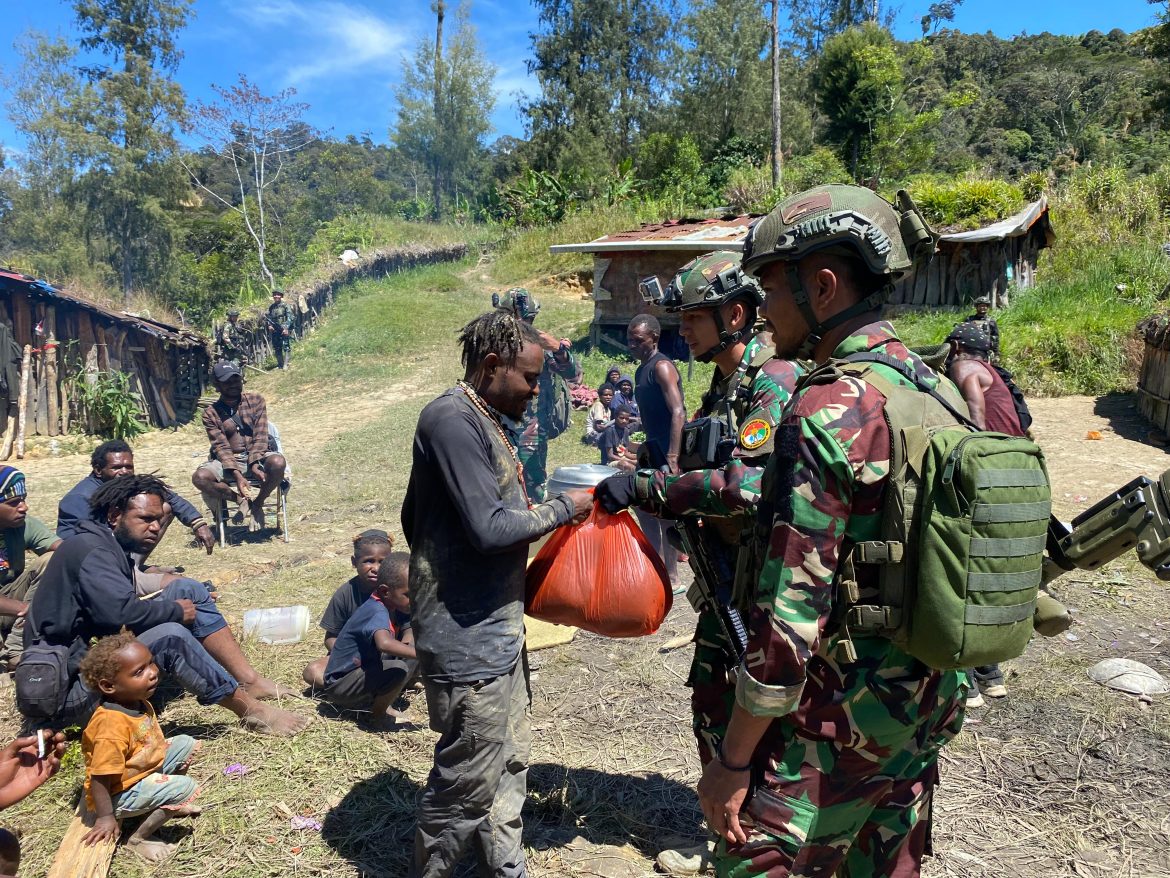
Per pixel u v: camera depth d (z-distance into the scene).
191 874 2.77
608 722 3.79
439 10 56.88
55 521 7.81
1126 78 69.00
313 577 5.81
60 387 12.51
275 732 3.65
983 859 2.84
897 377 1.72
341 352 16.67
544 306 19.98
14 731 3.69
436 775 2.45
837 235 1.74
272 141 29.75
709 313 2.77
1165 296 13.27
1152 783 3.25
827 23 47.75
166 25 39.41
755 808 1.76
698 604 2.40
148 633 3.47
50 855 2.85
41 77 38.38
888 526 1.63
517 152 47.69
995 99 70.94
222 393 6.91
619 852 2.90
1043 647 4.45
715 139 39.28
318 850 2.89
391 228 30.16
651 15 46.06
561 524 2.46
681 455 2.48
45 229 39.94
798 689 1.61
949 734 1.91
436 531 2.39
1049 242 15.87
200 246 39.78
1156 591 5.17
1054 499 7.23
